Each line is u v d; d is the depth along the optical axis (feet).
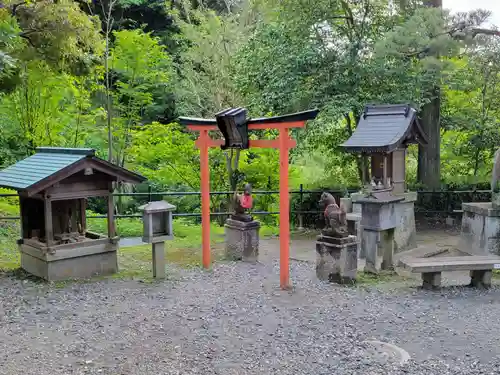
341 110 33.17
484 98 43.29
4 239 29.96
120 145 45.93
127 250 30.07
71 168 21.84
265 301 20.61
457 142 48.21
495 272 25.84
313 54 34.14
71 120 46.52
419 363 14.64
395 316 18.79
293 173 42.47
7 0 29.94
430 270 21.75
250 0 46.01
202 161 26.07
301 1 35.50
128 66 46.44
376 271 25.21
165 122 59.06
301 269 26.23
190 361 14.79
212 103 45.80
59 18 30.04
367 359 14.93
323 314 19.02
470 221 30.25
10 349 15.53
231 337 16.70
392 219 25.94
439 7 38.40
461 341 16.34
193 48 46.03
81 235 24.84
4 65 25.71
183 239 33.86
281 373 14.02
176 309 19.52
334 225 23.40
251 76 37.09
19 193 23.12
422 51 35.63
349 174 44.01
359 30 36.14
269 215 44.04
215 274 24.99
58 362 14.64
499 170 28.53
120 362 14.69
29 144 43.04
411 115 27.94
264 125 22.44
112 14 61.57
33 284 22.26
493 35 36.45
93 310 19.25
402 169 29.99
